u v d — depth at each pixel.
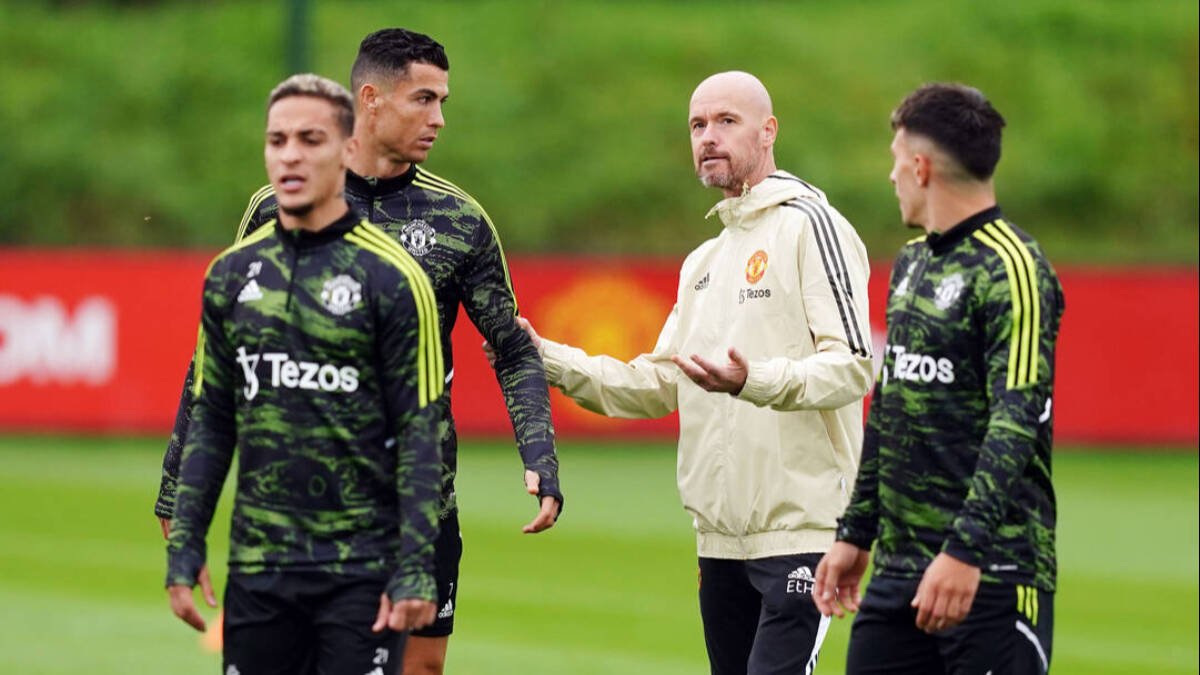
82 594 33.88
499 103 90.00
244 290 14.92
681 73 93.88
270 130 14.72
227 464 15.44
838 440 18.98
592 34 95.88
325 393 14.76
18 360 60.34
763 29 97.56
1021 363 14.02
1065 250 84.81
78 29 95.56
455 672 27.39
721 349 19.47
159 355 60.56
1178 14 101.00
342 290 14.73
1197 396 62.06
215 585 35.50
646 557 39.25
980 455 14.01
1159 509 48.12
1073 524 45.41
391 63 18.69
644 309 61.81
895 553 15.04
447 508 19.52
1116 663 29.02
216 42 94.00
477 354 61.00
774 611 18.84
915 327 14.77
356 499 14.88
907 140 14.77
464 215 19.23
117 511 44.62
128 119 89.06
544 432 18.81
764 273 19.11
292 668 15.24
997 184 88.50
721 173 19.33
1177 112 94.56
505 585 35.66
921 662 15.14
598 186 86.31
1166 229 87.94
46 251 60.62
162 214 84.06
